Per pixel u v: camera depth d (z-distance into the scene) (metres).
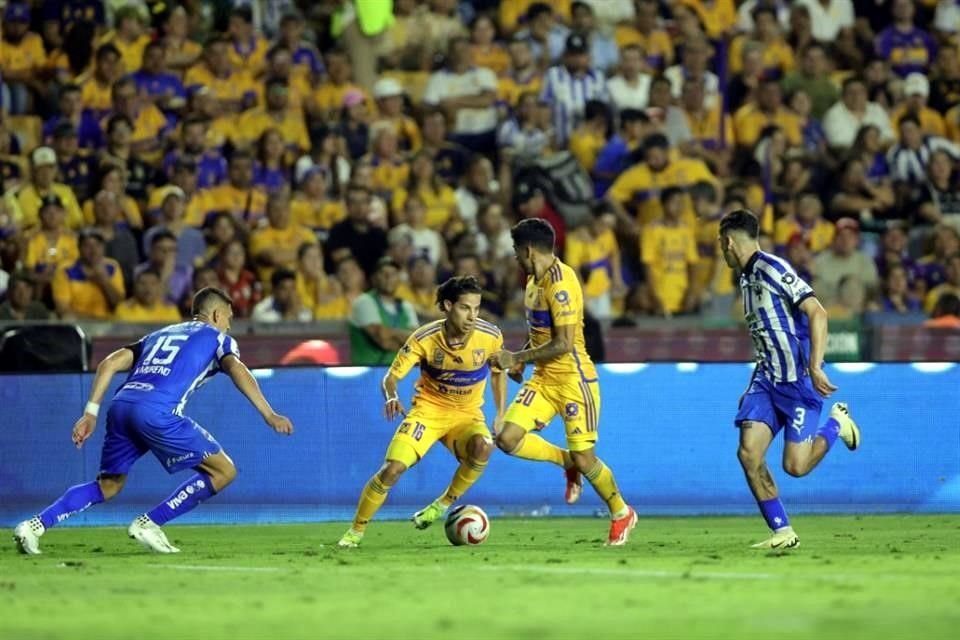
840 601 22.42
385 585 25.97
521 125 69.75
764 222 69.31
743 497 49.38
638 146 69.50
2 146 64.50
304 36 72.00
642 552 33.91
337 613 21.58
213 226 62.25
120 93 65.44
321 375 48.38
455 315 36.00
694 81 72.69
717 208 68.69
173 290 61.28
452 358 36.50
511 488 48.72
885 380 49.53
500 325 60.31
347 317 61.34
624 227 67.81
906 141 73.94
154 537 35.66
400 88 70.00
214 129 66.31
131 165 64.50
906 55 78.12
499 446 36.66
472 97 70.50
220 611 22.08
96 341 54.00
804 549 34.38
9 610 22.53
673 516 48.94
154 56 67.00
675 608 21.70
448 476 48.31
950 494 49.78
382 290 55.53
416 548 36.22
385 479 36.50
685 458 49.31
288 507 48.12
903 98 76.50
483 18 72.31
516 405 36.91
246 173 65.00
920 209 71.44
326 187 66.62
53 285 59.66
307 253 61.59
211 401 47.94
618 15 75.81
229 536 42.06
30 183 62.97
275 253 62.59
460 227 65.31
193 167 64.31
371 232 63.28
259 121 67.38
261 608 22.42
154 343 36.44
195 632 19.55
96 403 35.81
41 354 49.91
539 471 48.84
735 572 27.84
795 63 76.25
